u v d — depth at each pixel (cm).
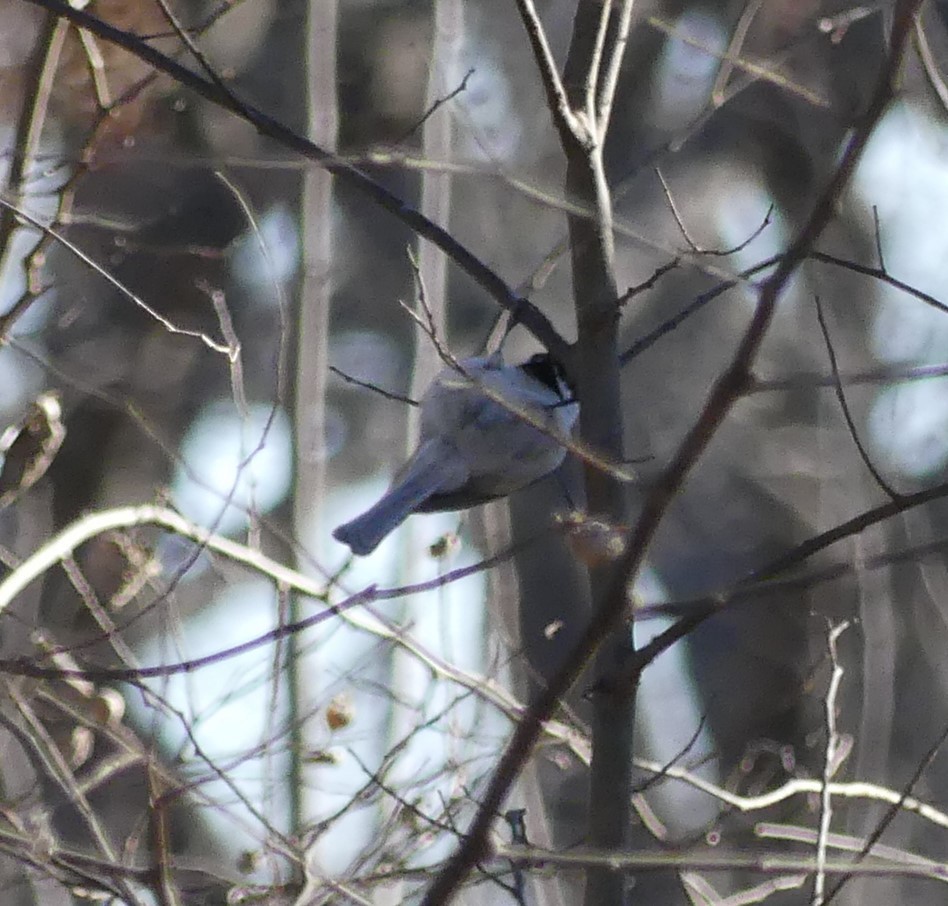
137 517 927
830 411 1897
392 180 2022
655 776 855
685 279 2075
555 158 1900
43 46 981
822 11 1841
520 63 1958
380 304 2017
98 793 1048
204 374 1941
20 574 880
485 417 900
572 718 990
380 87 1972
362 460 1980
